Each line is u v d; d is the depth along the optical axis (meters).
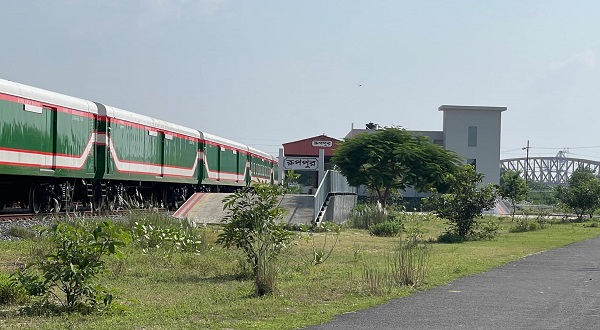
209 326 9.78
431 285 13.93
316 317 10.38
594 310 10.95
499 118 76.75
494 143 76.69
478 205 28.23
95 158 30.25
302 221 29.27
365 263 17.92
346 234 28.22
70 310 10.77
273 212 15.81
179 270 16.23
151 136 36.12
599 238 29.03
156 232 19.66
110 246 11.09
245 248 15.85
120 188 33.75
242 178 54.59
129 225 22.41
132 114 33.91
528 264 18.05
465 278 15.11
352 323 9.93
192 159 42.66
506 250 22.45
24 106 24.58
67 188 28.95
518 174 44.81
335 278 15.07
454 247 23.59
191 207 31.53
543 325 9.71
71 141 27.98
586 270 16.67
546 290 13.22
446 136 76.94
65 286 11.02
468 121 76.69
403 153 45.22
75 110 28.38
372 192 52.34
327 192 34.03
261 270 13.18
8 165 23.58
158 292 13.14
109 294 10.94
